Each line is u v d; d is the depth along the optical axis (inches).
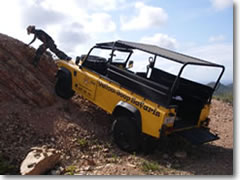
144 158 208.4
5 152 184.7
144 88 211.5
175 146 238.4
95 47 266.5
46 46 295.6
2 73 244.4
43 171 171.0
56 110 261.0
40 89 260.7
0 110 222.4
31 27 287.7
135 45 231.9
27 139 206.7
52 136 220.1
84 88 266.8
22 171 160.9
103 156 210.2
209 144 258.1
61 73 290.7
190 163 206.1
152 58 261.7
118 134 223.9
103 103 245.8
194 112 233.8
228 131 306.3
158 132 195.8
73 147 215.5
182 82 242.7
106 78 246.5
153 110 200.1
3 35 294.2
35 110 246.2
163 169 188.4
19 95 247.8
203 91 229.8
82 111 284.5
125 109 221.6
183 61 189.5
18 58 277.9
